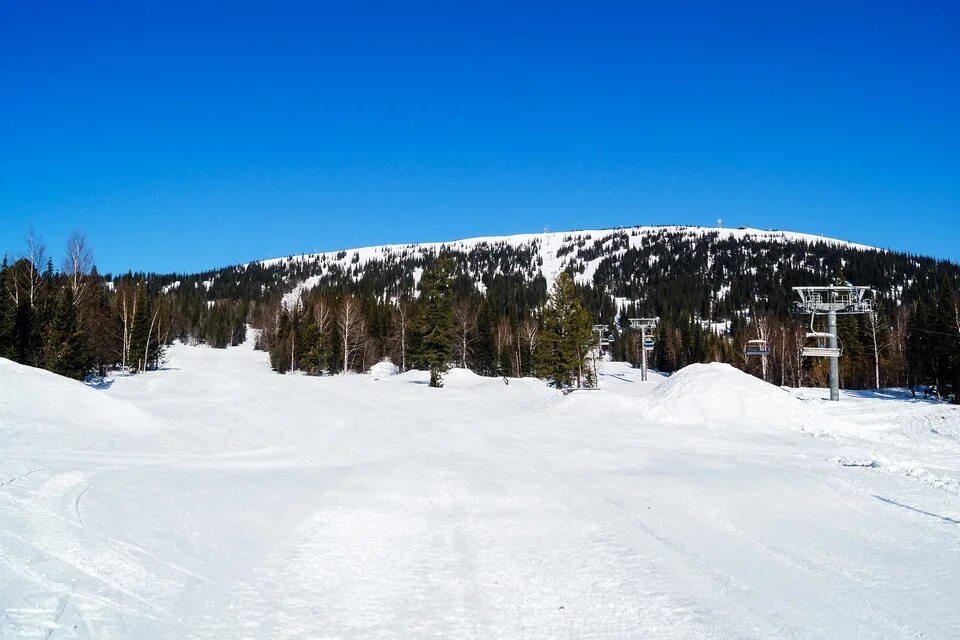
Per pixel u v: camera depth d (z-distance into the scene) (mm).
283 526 9672
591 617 6324
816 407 26875
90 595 6176
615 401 30188
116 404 20047
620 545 8969
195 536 8688
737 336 96250
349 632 5859
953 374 45781
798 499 11828
